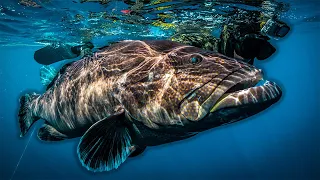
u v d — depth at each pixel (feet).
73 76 13.67
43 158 132.87
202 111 9.13
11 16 36.73
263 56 16.31
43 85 18.08
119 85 11.24
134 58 11.44
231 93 8.73
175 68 10.21
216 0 28.25
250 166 138.00
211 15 32.24
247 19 32.22
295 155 150.41
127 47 12.05
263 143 184.96
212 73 9.43
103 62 12.31
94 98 12.21
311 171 124.77
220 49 18.22
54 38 47.67
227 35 17.74
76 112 13.34
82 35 43.57
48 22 38.29
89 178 110.52
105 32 41.27
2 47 85.87
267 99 8.18
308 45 154.71
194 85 9.50
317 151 155.02
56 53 26.40
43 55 26.76
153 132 11.05
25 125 17.81
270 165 137.39
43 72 18.13
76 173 115.24
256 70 9.25
